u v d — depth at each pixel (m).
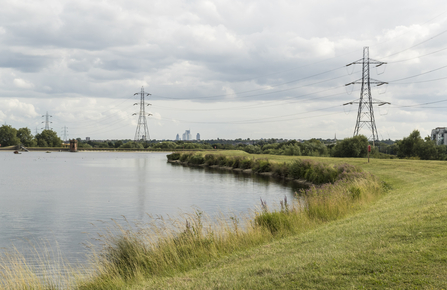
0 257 16.98
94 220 27.03
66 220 27.20
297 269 8.15
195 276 9.43
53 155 193.12
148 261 11.66
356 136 89.88
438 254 7.71
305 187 44.44
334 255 8.91
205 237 13.35
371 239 10.13
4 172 77.81
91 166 99.44
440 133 154.25
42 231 23.59
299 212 17.72
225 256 11.69
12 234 22.88
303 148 106.25
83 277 11.77
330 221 16.72
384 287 6.51
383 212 15.63
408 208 15.05
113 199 37.78
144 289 8.90
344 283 6.91
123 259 11.98
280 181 52.25
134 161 128.75
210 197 37.91
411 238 9.45
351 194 22.58
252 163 71.88
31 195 41.47
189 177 62.44
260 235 13.90
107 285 10.30
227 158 86.38
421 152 90.06
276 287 7.16
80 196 40.31
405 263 7.50
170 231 14.75
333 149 97.38
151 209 31.47
